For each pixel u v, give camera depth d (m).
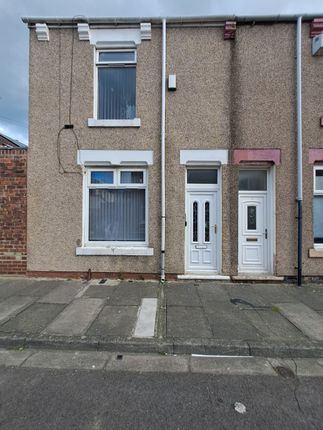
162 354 3.80
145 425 2.52
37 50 6.93
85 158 6.85
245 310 5.00
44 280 6.73
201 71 6.81
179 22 6.76
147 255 6.79
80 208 6.89
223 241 6.75
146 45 6.86
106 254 6.80
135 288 6.15
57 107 6.91
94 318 4.60
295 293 5.97
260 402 2.85
